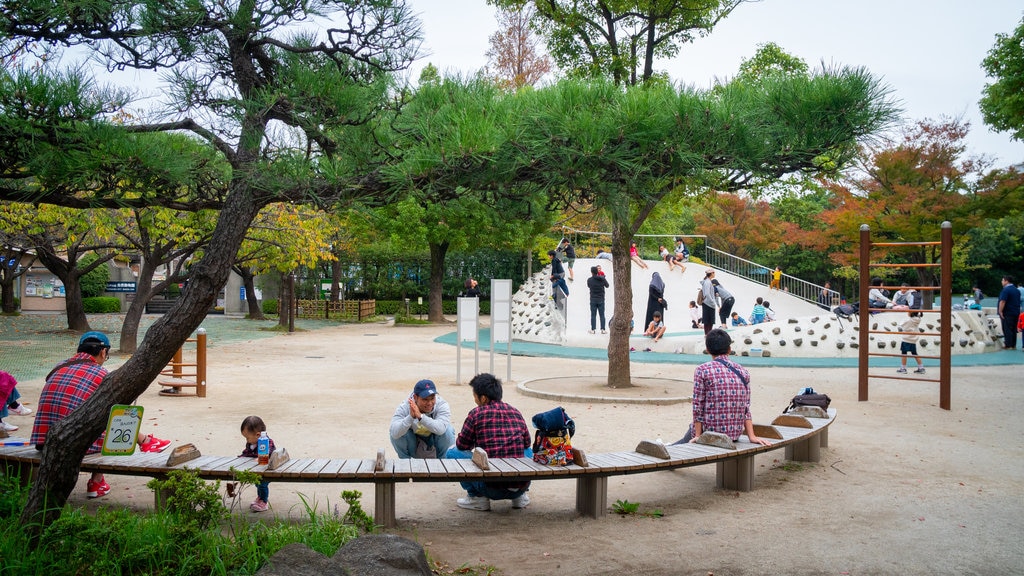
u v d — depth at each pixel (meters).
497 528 5.58
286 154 4.73
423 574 3.95
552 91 6.08
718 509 6.12
